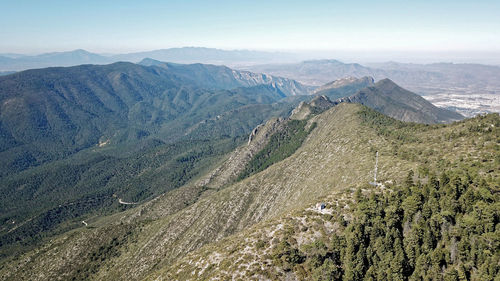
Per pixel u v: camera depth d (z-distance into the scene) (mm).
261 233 68812
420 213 62312
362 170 100000
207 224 147000
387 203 66375
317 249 59406
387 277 54812
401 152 103500
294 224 68000
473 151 83438
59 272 145250
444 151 91000
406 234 61188
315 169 139000
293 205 119750
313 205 73938
